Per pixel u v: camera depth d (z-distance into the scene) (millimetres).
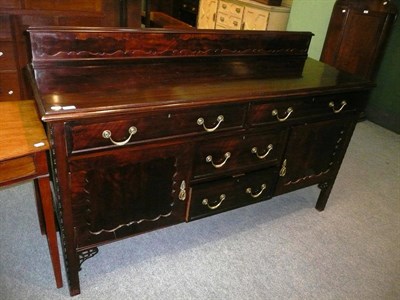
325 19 3148
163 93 1114
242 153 1358
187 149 1195
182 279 1366
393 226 1868
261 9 3393
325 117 1529
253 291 1355
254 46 1610
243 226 1715
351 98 1564
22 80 2102
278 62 1677
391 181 2326
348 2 2852
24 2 1932
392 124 3135
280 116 1365
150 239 1549
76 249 1150
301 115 1432
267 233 1689
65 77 1139
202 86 1228
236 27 3779
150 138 1088
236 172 1394
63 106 929
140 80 1206
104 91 1070
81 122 940
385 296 1417
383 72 3119
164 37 1354
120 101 1006
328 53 3100
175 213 1315
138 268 1390
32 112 1155
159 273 1380
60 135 928
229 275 1415
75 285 1223
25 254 1394
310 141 1554
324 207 1919
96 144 998
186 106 1085
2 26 1929
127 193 1151
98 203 1108
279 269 1480
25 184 1810
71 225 1090
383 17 2703
